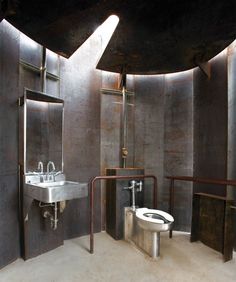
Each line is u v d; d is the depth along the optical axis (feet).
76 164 9.33
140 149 10.82
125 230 8.98
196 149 9.94
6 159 6.80
